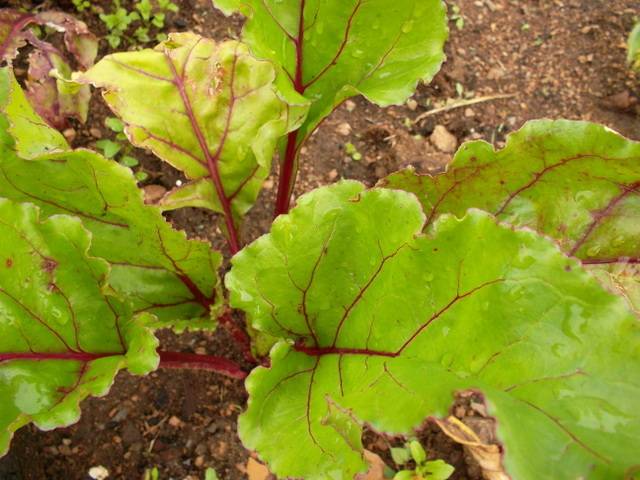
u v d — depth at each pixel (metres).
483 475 0.32
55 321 0.23
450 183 0.26
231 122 0.27
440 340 0.20
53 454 0.31
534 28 0.43
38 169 0.24
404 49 0.26
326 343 0.25
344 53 0.27
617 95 0.41
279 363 0.24
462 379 0.18
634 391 0.16
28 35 0.36
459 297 0.20
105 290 0.23
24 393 0.22
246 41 0.24
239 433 0.22
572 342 0.17
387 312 0.22
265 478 0.31
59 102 0.35
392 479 0.31
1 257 0.21
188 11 0.41
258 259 0.23
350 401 0.21
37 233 0.22
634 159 0.24
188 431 0.32
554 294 0.17
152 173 0.37
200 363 0.30
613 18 0.43
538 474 0.15
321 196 0.22
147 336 0.22
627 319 0.16
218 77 0.26
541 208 0.27
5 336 0.22
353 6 0.25
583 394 0.16
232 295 0.23
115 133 0.37
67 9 0.39
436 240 0.19
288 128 0.26
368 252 0.22
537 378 0.17
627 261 0.27
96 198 0.25
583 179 0.26
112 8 0.40
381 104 0.25
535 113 0.41
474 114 0.41
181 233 0.25
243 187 0.29
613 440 0.16
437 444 0.33
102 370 0.22
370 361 0.22
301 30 0.26
